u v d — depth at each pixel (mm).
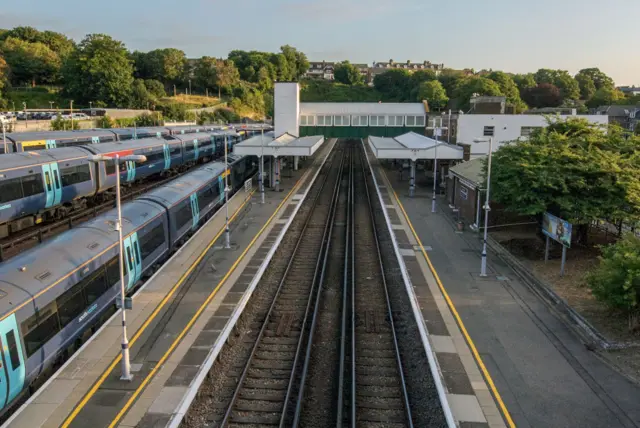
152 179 50281
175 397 15398
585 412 14859
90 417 14352
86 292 18625
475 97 67875
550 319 21250
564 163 28484
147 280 25062
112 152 39250
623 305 19531
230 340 19703
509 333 19969
